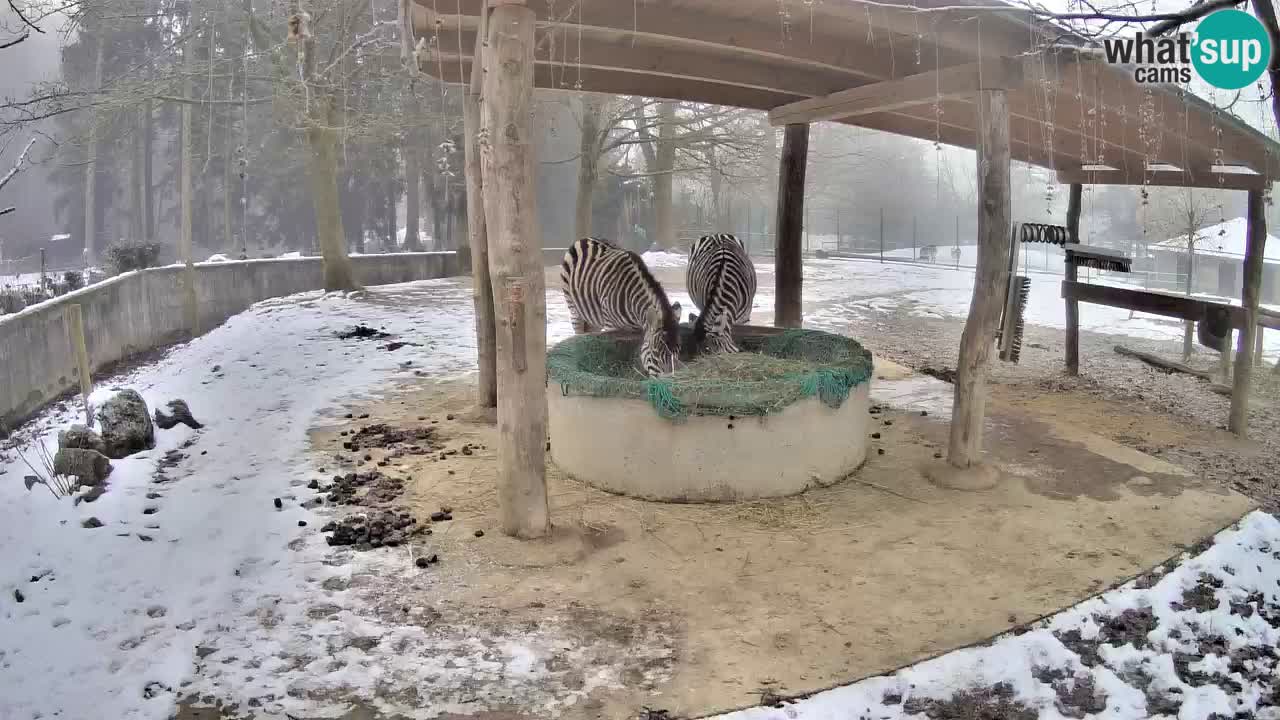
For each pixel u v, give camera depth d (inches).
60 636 151.6
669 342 244.8
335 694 135.0
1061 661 149.3
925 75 245.0
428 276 875.4
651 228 1359.5
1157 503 222.2
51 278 819.4
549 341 468.8
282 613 160.6
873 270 1051.9
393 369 393.4
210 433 283.7
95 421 266.2
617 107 961.5
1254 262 331.3
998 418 309.0
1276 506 246.7
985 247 227.1
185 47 612.4
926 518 210.4
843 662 145.3
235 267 666.2
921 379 378.6
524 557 183.9
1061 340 565.9
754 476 219.1
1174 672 149.8
